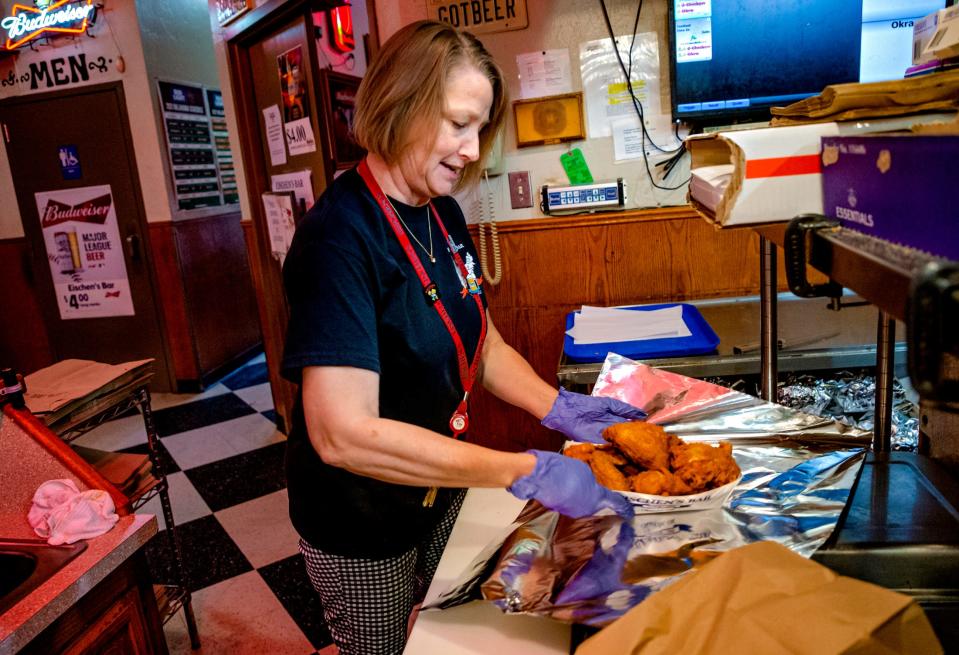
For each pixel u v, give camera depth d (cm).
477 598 84
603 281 256
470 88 101
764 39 219
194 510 293
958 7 89
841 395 176
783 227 82
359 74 356
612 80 240
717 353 183
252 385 451
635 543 86
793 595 64
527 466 93
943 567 79
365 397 97
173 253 426
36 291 468
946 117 77
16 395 150
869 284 52
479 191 256
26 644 113
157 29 409
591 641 65
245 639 212
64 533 134
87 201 436
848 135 68
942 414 99
